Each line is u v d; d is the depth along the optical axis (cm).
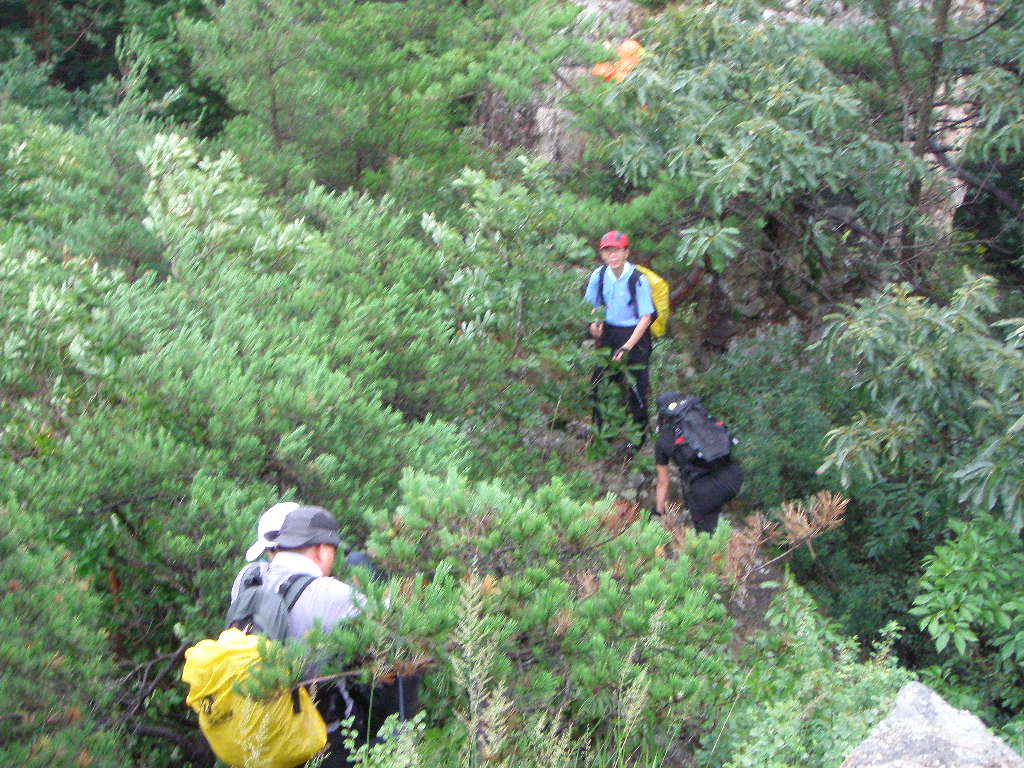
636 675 370
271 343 550
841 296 1015
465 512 405
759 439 868
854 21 999
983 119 796
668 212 898
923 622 605
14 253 657
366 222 709
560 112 1064
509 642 370
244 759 334
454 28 1057
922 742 347
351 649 331
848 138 859
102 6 1371
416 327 625
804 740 410
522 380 757
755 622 651
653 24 852
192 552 438
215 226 645
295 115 966
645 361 824
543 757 347
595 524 420
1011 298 970
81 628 375
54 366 520
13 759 328
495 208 779
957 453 666
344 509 486
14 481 433
